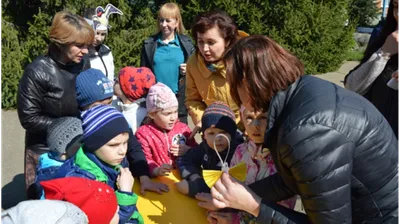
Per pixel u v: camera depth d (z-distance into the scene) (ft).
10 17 23.25
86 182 5.41
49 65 8.82
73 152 6.37
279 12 27.40
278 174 5.68
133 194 5.88
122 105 9.22
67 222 4.42
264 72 4.86
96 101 7.73
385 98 7.70
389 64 7.68
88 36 8.81
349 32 30.94
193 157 7.64
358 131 4.56
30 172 9.47
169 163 7.95
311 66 29.48
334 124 4.49
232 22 8.64
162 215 6.34
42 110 8.96
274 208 5.21
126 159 7.06
